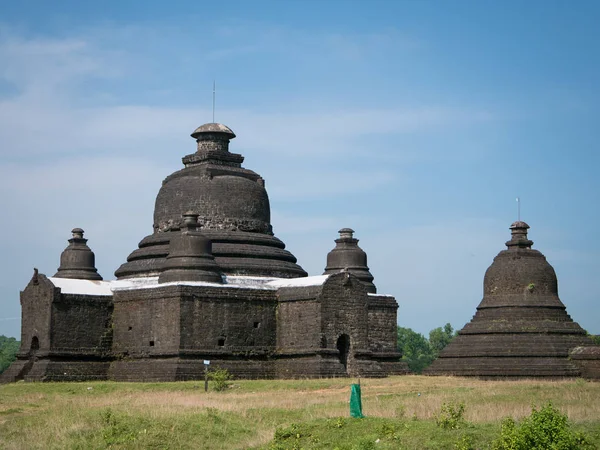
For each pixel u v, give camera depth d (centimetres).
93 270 11769
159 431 6091
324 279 10175
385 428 5625
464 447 5188
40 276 10262
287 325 10200
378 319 11081
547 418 5047
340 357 10200
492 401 7281
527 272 11031
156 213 11306
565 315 11031
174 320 9712
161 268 10562
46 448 5828
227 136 11512
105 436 5988
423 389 8738
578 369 10488
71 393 8800
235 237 10919
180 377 9538
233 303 10006
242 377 9862
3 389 9206
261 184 11456
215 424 6312
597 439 5347
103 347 10262
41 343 10150
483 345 10812
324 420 6072
